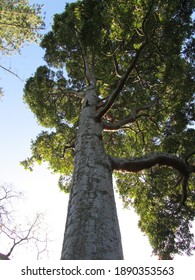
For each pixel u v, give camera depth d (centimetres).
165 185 1308
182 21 1036
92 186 629
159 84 1224
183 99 1202
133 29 998
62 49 1385
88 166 697
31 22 1181
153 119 1302
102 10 1039
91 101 1088
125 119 1123
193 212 1123
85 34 1084
